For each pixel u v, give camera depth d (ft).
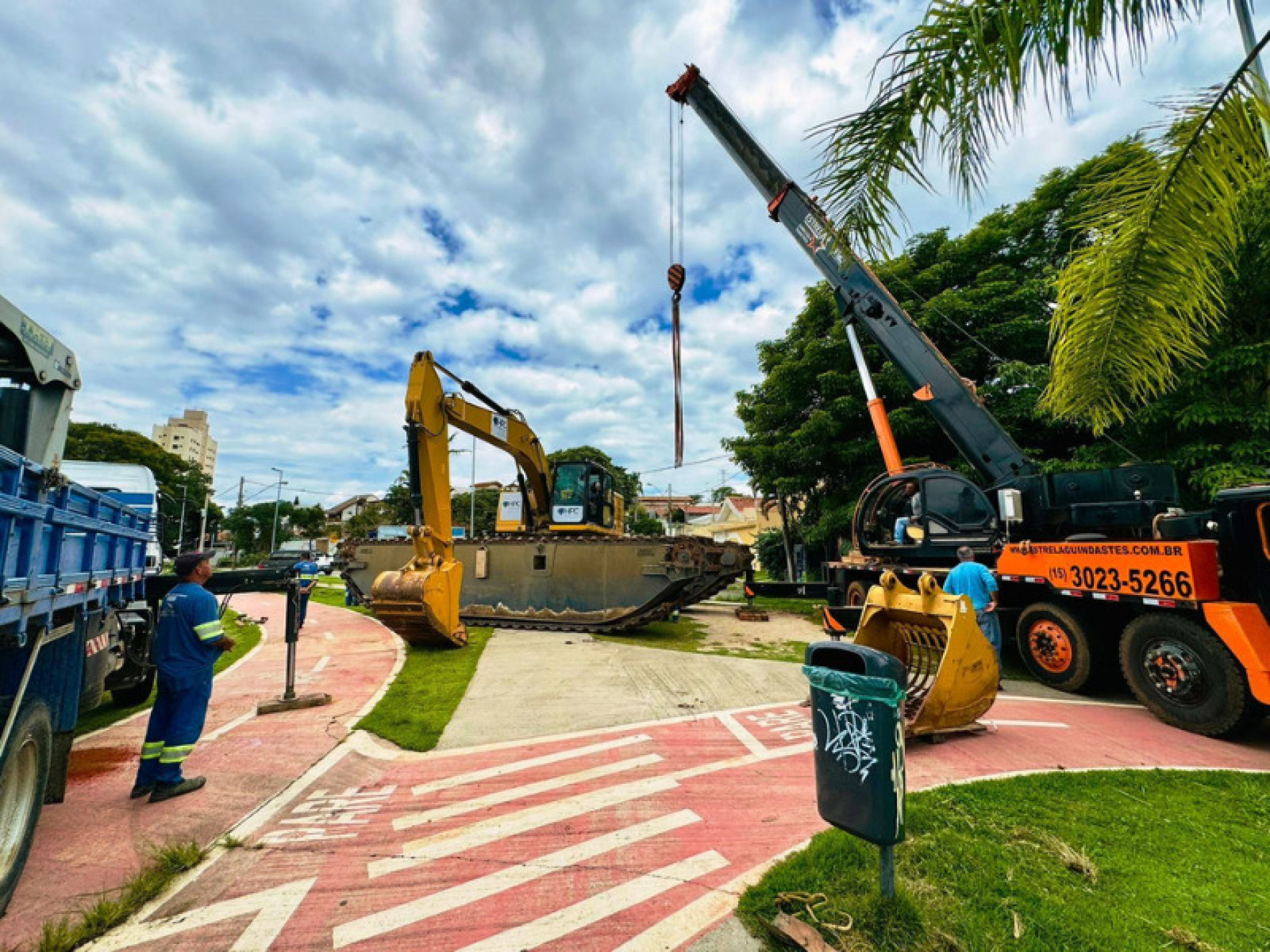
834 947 7.30
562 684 22.36
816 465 45.83
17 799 8.93
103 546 13.42
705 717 18.31
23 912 8.81
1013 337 38.50
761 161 31.48
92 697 15.37
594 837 10.87
